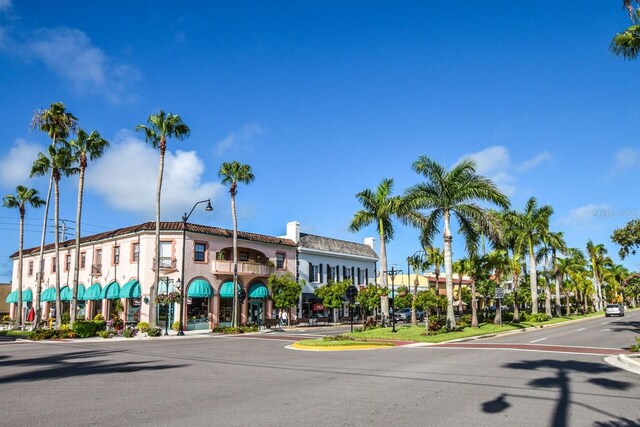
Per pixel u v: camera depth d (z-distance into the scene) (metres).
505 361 14.97
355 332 29.66
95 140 34.97
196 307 38.91
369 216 36.22
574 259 63.84
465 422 7.34
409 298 48.31
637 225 23.30
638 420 7.43
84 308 43.25
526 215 45.28
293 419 7.54
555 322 41.94
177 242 38.22
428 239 30.64
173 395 9.59
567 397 9.21
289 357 17.34
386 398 9.20
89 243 43.25
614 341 22.17
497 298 34.88
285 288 41.22
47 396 9.57
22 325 40.94
